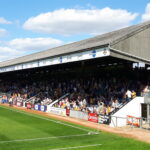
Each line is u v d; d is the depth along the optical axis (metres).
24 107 39.91
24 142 16.08
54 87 42.12
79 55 25.16
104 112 25.95
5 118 26.45
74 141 16.59
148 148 15.14
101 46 22.62
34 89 46.56
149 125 22.98
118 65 32.81
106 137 18.12
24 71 49.34
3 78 68.06
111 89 30.83
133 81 30.23
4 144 15.50
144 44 25.08
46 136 18.02
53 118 27.62
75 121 25.83
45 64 30.77
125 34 23.64
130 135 19.09
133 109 24.67
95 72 36.44
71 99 33.78
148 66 28.89
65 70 42.94
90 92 33.84
